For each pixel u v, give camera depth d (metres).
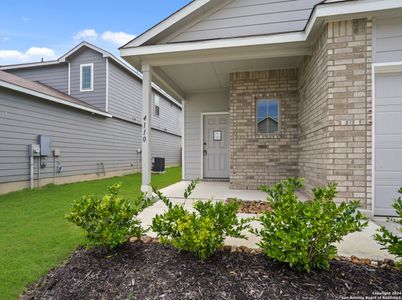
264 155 5.53
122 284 1.74
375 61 3.28
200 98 7.39
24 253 2.27
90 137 8.88
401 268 1.80
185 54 4.43
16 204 4.42
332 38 3.38
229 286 1.66
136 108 12.30
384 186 3.37
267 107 5.62
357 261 2.00
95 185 7.06
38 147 6.54
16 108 6.06
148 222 3.15
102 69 10.05
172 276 1.78
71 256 2.19
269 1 4.71
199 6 4.59
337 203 3.33
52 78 10.62
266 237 1.85
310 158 4.34
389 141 3.36
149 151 4.65
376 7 3.11
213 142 7.35
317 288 1.62
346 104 3.35
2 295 1.69
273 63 5.14
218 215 2.05
